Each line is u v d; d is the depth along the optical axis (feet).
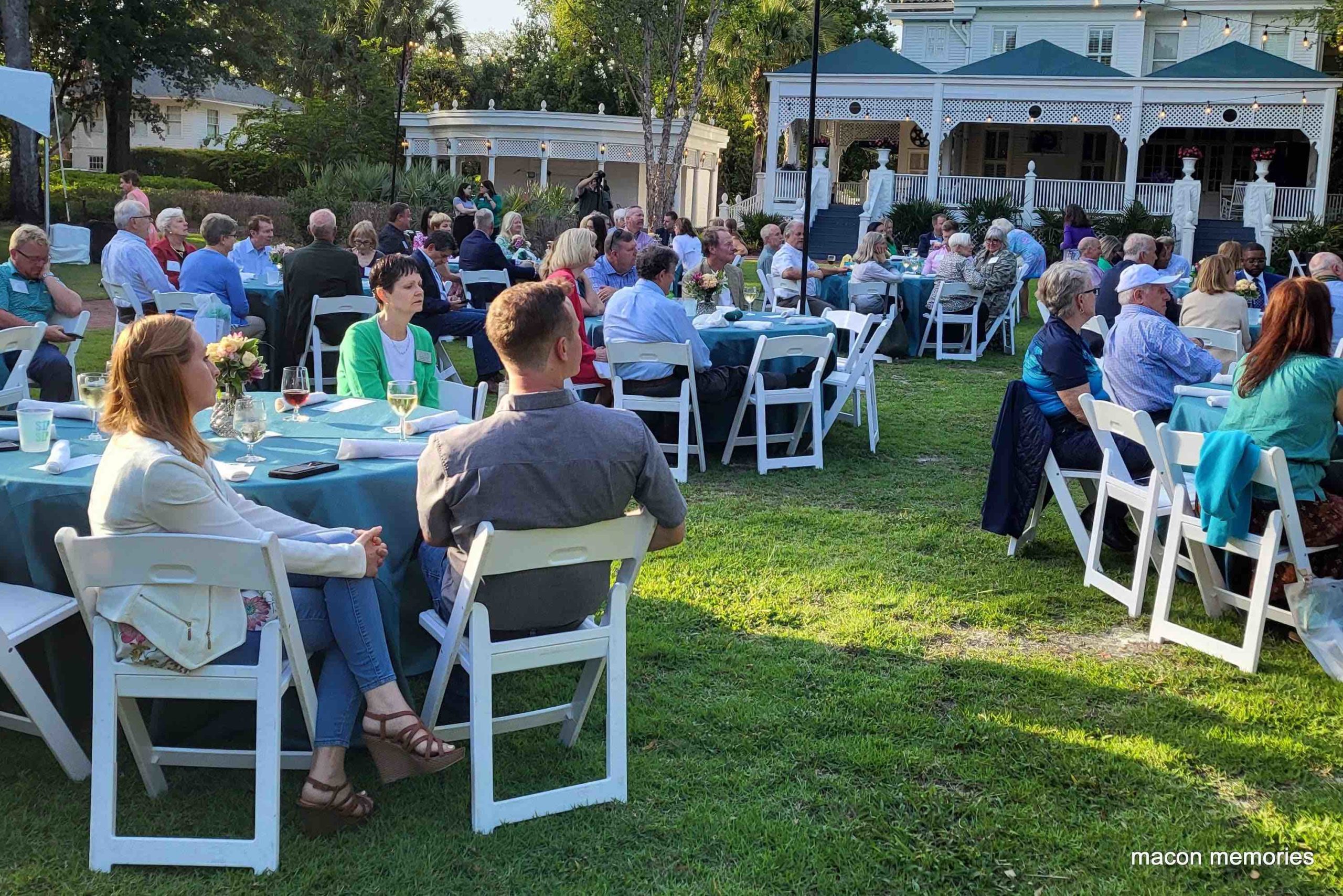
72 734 10.57
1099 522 15.89
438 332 29.55
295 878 8.83
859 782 10.52
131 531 8.84
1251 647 13.08
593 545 9.55
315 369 27.12
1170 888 8.93
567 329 9.36
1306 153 94.89
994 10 98.32
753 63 119.85
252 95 153.58
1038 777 10.64
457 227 56.03
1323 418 13.43
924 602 15.31
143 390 9.05
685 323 21.97
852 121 99.86
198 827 9.57
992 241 38.29
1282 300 13.66
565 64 143.23
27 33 69.21
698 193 134.51
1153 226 76.38
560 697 12.20
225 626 8.84
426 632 11.73
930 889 8.94
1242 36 93.76
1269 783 10.61
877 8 143.13
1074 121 82.48
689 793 10.28
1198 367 17.16
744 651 13.50
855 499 20.71
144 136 139.74
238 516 9.09
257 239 33.35
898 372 35.68
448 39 156.15
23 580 10.29
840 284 39.42
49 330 22.00
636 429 9.67
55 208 73.77
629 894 8.78
